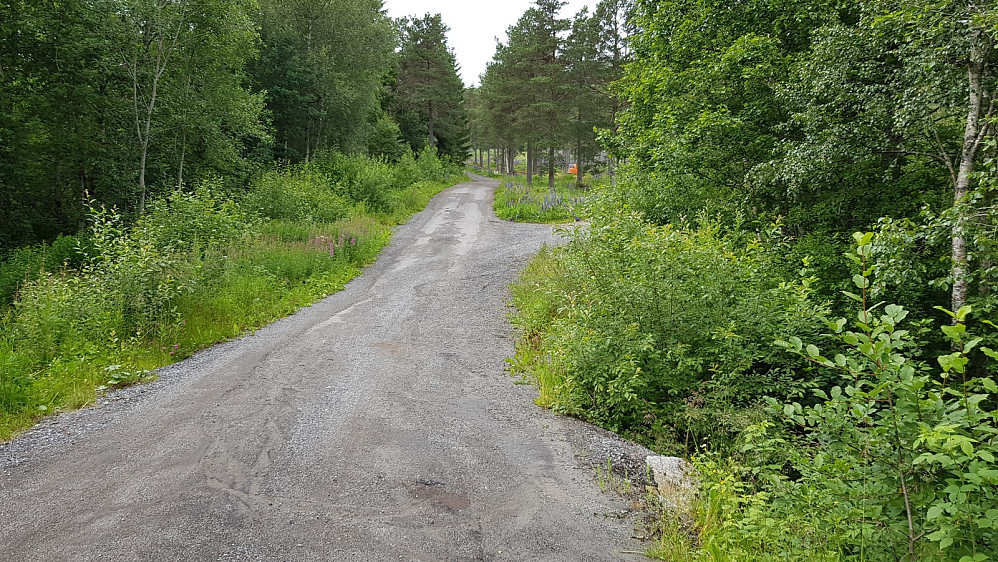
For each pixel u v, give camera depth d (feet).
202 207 43.37
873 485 9.41
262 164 82.48
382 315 34.04
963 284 19.02
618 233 24.58
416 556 10.16
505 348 26.96
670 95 42.42
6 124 47.06
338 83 95.04
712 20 40.19
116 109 54.70
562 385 20.01
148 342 25.04
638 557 10.34
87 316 24.32
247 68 88.53
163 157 62.59
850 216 31.40
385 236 66.28
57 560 9.80
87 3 50.16
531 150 149.59
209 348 26.21
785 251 28.55
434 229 75.82
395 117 155.22
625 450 15.44
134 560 9.83
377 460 14.33
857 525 9.57
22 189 51.08
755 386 18.06
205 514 11.47
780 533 10.04
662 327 19.63
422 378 21.86
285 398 19.21
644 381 17.60
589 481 13.44
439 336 29.19
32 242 49.83
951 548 8.54
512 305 36.88
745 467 13.20
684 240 22.27
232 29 59.11
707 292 19.70
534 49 130.93
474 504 12.19
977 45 18.40
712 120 34.04
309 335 28.91
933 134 23.48
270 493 12.46
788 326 18.47
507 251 59.11
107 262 27.81
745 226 33.40
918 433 8.75
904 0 20.29
